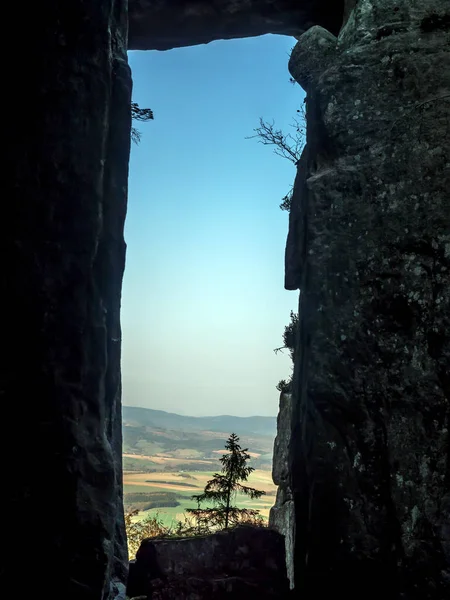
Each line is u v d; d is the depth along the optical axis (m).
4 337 4.63
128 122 5.12
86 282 4.77
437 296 4.54
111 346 4.88
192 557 5.57
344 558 4.41
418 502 4.33
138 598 5.35
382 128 4.92
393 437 4.46
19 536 4.43
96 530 4.47
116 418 5.96
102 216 4.90
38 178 4.82
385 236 4.74
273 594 5.46
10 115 4.89
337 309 4.76
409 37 5.02
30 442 4.54
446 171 4.69
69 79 4.96
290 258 5.79
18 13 5.05
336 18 6.69
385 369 4.57
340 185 4.93
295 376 5.32
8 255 4.71
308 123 5.42
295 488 4.95
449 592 4.14
